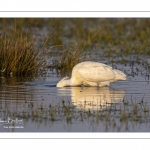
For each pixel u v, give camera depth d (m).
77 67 36.34
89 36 59.34
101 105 29.38
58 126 25.20
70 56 45.22
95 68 35.94
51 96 32.03
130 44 56.22
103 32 66.62
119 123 25.62
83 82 36.66
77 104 29.62
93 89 35.00
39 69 43.94
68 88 35.38
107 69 36.00
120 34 67.94
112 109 28.38
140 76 40.16
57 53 50.97
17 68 41.25
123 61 47.53
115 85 36.50
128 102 30.14
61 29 70.69
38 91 33.75
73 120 26.20
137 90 34.06
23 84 36.59
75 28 70.94
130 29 72.12
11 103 29.95
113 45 58.09
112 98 31.34
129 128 24.95
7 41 42.53
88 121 25.97
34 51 43.09
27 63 41.59
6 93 32.88
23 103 29.94
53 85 36.47
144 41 59.22
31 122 25.91
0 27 66.50
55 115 27.08
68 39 61.94
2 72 41.00
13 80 38.44
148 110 28.08
